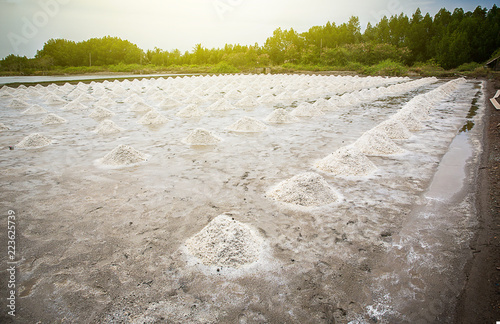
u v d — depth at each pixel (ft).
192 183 13.38
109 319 6.29
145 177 14.16
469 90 50.08
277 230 9.54
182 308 6.56
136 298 6.86
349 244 8.75
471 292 6.79
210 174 14.43
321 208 10.92
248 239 8.66
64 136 22.44
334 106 34.04
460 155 16.63
